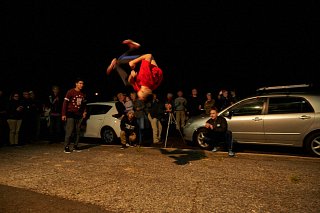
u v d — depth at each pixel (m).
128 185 4.38
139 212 3.37
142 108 8.73
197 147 8.38
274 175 4.84
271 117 7.02
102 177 4.85
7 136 10.12
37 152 7.34
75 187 4.32
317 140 6.52
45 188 4.30
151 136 10.27
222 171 5.14
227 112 7.79
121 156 6.66
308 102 6.73
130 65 3.85
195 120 8.33
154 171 5.20
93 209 3.46
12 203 3.68
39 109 9.78
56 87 9.50
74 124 7.33
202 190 4.11
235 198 3.78
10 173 5.21
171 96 10.71
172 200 3.73
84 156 6.71
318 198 3.74
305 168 5.28
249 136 7.35
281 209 3.41
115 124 8.84
